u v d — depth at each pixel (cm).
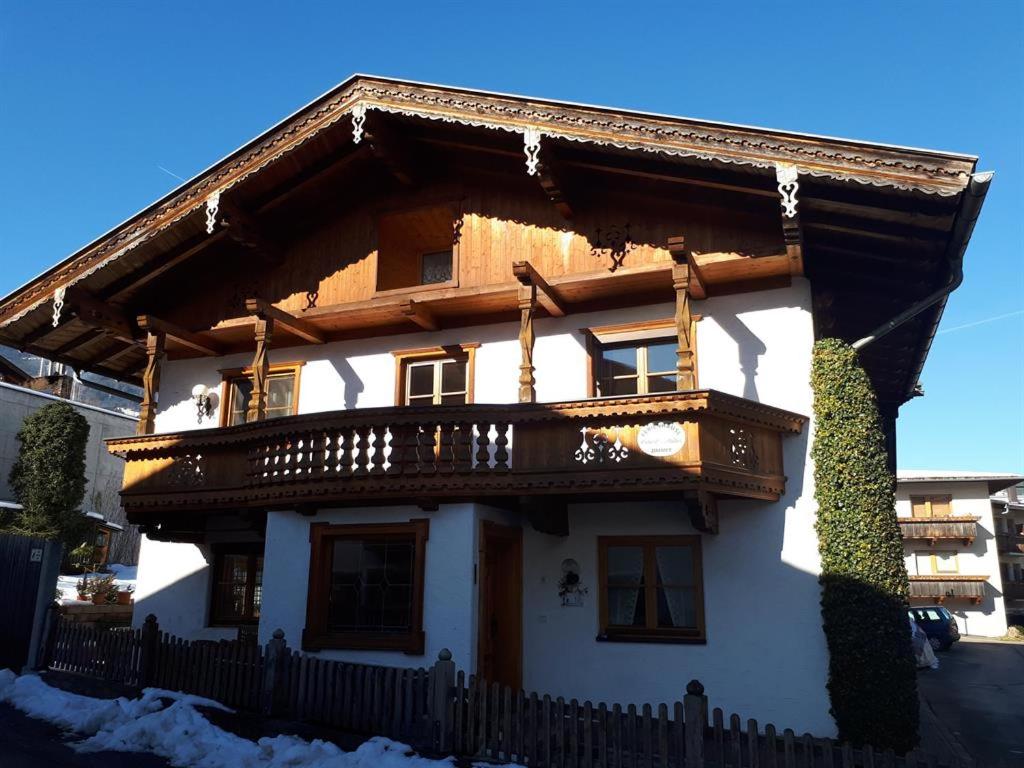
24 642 1229
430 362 1359
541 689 1140
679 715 716
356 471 1063
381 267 1358
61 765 797
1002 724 1315
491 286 1229
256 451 1177
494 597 1170
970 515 3722
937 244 1032
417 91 1185
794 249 1055
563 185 1187
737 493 1012
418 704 854
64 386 3834
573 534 1176
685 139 1031
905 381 1577
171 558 1480
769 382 1131
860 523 1030
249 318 1408
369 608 1081
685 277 1048
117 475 3159
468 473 1030
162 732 873
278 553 1133
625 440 1003
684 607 1120
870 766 677
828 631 1022
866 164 945
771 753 703
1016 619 3891
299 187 1358
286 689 953
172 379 1543
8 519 2466
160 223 1317
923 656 2159
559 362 1253
